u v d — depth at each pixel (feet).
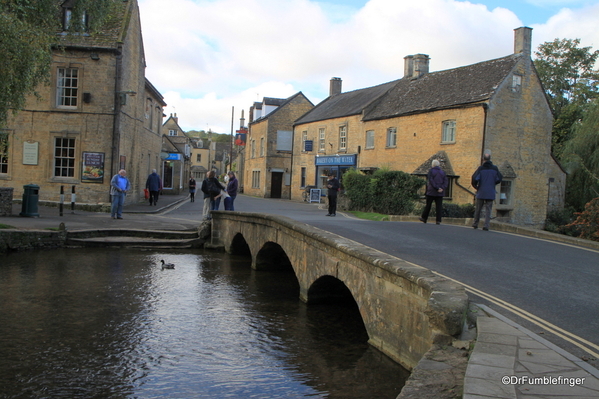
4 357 20.16
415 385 11.81
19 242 42.34
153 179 81.46
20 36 39.42
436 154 82.17
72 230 46.93
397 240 32.37
